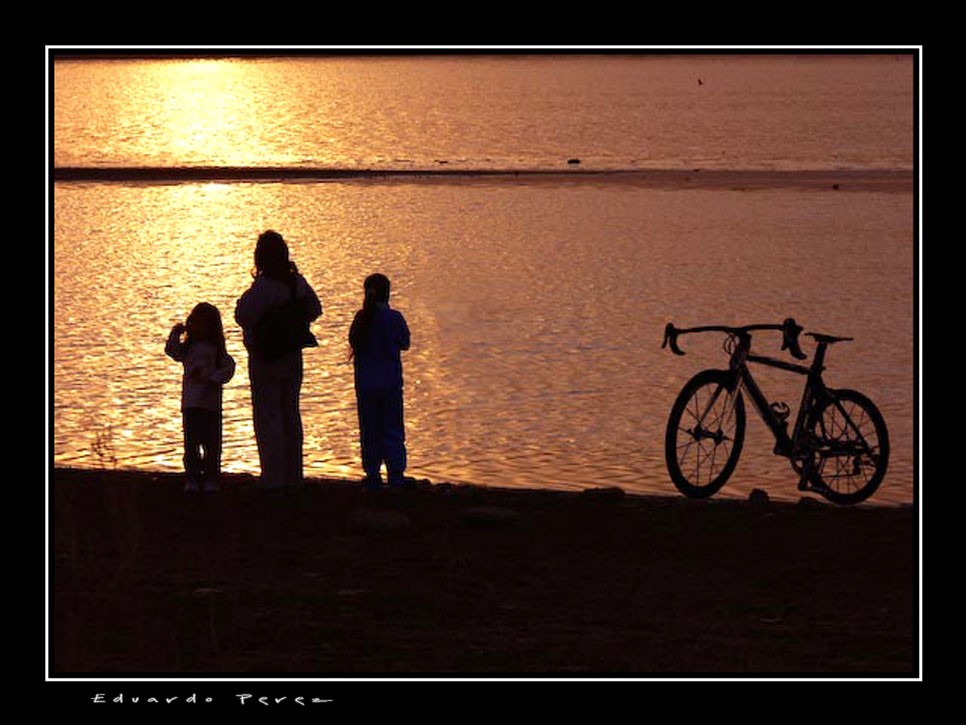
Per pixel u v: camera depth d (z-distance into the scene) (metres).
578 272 96.19
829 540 29.53
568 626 23.94
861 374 61.94
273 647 22.62
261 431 33.19
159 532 29.56
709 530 30.31
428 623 24.00
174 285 87.94
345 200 146.50
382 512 30.34
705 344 69.31
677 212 136.25
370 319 33.72
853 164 192.38
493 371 62.81
